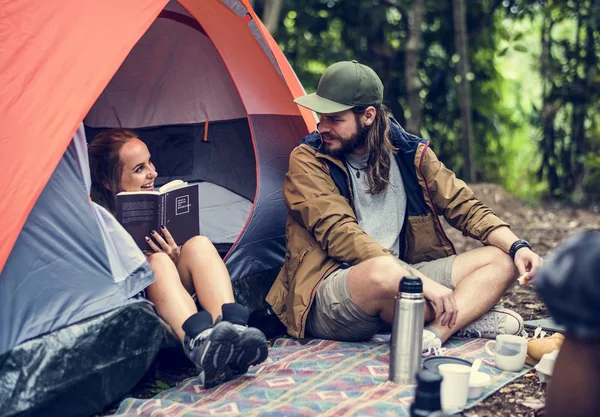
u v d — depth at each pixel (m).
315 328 3.39
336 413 2.52
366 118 3.34
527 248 3.21
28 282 2.62
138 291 2.90
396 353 2.81
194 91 4.25
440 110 9.76
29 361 2.54
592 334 1.72
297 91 3.99
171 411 2.57
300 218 3.41
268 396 2.72
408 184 3.47
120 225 2.91
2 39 2.81
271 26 7.30
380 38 9.19
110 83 4.23
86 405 2.69
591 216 8.29
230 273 3.56
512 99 12.34
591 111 9.63
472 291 3.27
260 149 3.77
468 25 9.48
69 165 2.77
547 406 1.84
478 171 10.16
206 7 3.84
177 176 4.31
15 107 2.72
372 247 3.18
